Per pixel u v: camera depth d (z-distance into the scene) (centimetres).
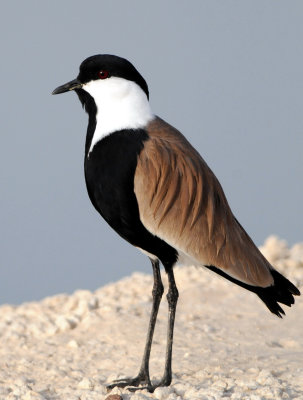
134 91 1200
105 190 1179
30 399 1149
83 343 1460
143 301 1705
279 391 1095
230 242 1177
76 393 1170
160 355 1341
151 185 1155
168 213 1159
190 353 1343
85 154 1226
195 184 1163
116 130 1178
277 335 1448
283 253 1948
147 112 1207
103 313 1622
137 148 1162
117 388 1150
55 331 1547
